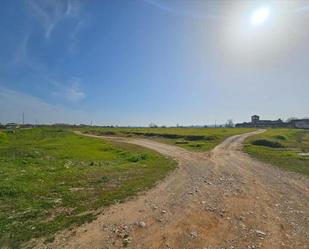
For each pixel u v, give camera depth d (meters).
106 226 9.85
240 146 47.38
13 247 8.23
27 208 11.71
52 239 8.77
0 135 57.66
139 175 19.69
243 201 13.12
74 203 12.48
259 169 23.39
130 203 12.65
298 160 29.23
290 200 13.30
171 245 8.39
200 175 20.48
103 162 27.23
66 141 54.88
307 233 9.18
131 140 64.81
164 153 37.22
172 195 14.20
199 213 11.30
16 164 23.73
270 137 62.09
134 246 8.34
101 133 96.06
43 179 17.52
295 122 141.38
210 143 53.41
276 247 8.16
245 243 8.45
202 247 8.23
